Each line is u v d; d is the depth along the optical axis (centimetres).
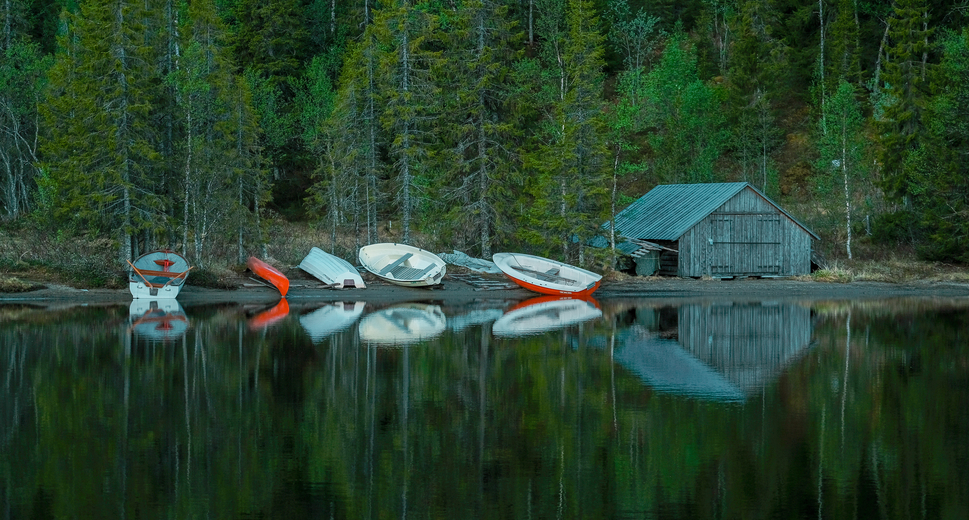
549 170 5062
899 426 2025
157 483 1642
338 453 1825
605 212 5131
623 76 7838
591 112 5044
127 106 4241
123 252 4406
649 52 8775
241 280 4709
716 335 3319
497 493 1611
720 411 2166
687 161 7225
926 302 4444
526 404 2227
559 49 6894
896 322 3688
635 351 2953
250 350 2909
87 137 4334
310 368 2642
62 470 1705
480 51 5209
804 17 8294
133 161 4297
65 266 4453
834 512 1509
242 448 1845
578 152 5059
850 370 2661
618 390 2377
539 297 4597
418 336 3234
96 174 4256
